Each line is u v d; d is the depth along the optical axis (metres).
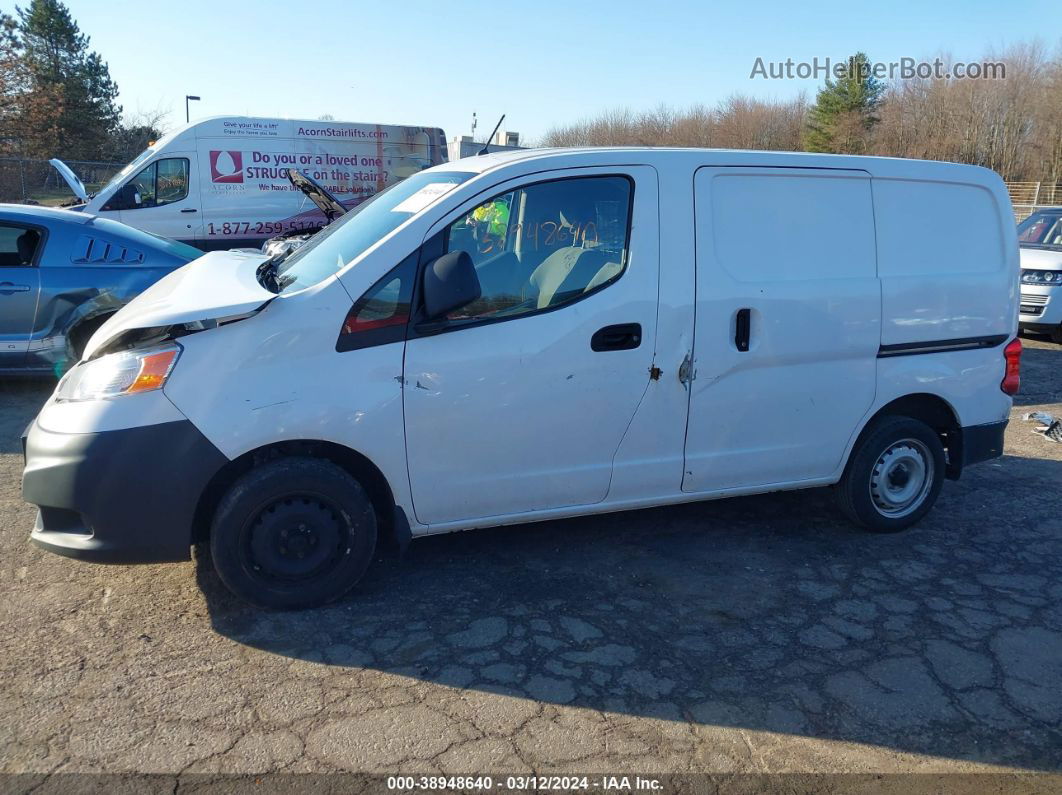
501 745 2.82
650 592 3.94
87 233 7.11
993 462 6.23
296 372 3.39
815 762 2.81
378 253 3.52
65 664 3.19
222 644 3.36
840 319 4.25
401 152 14.96
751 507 5.07
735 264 4.03
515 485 3.81
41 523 3.49
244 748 2.76
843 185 4.29
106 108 45.03
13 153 30.70
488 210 3.68
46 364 6.98
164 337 3.35
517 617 3.66
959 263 4.60
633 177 3.86
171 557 3.43
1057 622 3.79
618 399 3.88
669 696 3.14
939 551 4.54
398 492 3.63
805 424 4.32
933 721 3.05
